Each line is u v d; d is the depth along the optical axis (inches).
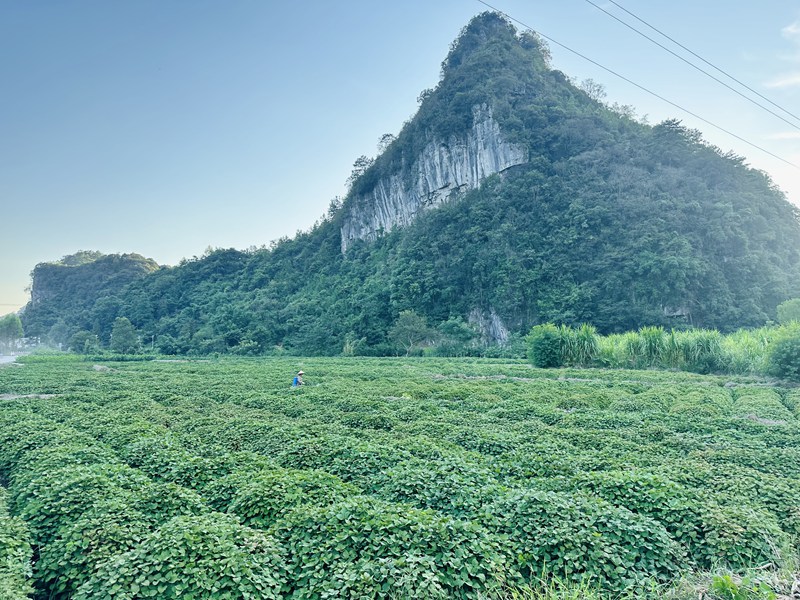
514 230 4099.4
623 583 336.8
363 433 714.2
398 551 343.3
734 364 1691.7
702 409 892.0
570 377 1659.7
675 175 4055.1
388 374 1886.1
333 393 1159.0
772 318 3363.7
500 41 5285.4
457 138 4881.9
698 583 335.6
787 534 390.3
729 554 366.0
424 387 1315.2
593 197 4035.4
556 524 375.2
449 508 438.3
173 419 869.2
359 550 353.7
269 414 929.5
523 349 3272.6
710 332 1825.8
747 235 3826.3
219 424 786.8
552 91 4985.2
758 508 428.1
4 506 466.9
